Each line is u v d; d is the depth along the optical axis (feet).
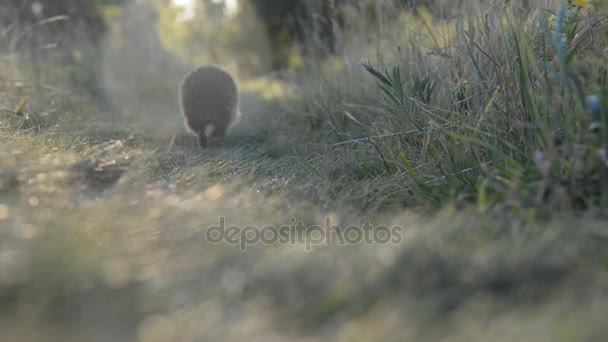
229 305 9.84
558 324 8.53
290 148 26.25
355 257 11.17
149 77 66.08
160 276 10.69
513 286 10.11
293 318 9.34
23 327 9.05
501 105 18.16
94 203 14.57
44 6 54.60
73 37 56.65
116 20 70.79
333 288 9.91
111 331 9.06
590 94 15.51
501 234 12.57
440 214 14.10
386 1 28.81
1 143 19.07
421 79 23.59
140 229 12.79
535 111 15.64
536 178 14.46
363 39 32.22
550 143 13.84
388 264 10.77
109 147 19.81
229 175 19.07
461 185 15.85
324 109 29.71
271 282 10.41
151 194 15.69
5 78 33.12
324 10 45.24
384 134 20.92
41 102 31.37
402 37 27.63
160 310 9.63
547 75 16.96
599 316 8.49
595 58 15.69
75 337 8.87
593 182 13.82
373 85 27.32
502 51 19.72
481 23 22.41
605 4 16.65
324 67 35.53
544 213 13.17
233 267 11.10
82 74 49.03
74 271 10.35
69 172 16.69
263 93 54.08
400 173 18.45
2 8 44.75
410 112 21.24
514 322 8.80
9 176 16.08
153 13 81.30
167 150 23.97
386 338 8.55
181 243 12.28
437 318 9.20
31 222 13.09
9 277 10.26
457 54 22.20
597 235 11.70
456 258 10.98
